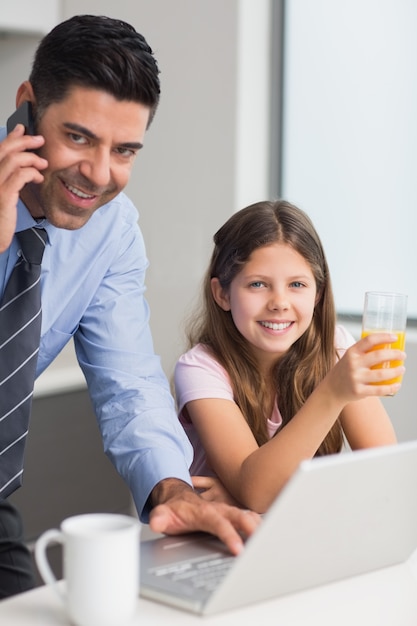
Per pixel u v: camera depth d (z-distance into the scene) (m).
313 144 3.61
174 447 1.93
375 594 1.40
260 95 3.59
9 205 1.71
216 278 2.42
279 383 2.43
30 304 1.91
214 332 2.43
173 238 3.70
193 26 3.56
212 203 3.58
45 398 3.42
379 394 1.94
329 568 1.40
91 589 1.20
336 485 1.27
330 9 3.53
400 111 3.41
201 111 3.58
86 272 2.09
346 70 3.51
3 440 1.86
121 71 1.66
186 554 1.44
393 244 3.46
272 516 1.21
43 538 1.26
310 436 2.01
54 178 1.74
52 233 2.02
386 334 1.91
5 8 3.53
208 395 2.31
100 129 1.68
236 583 1.26
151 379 2.10
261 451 2.07
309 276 2.33
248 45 3.51
